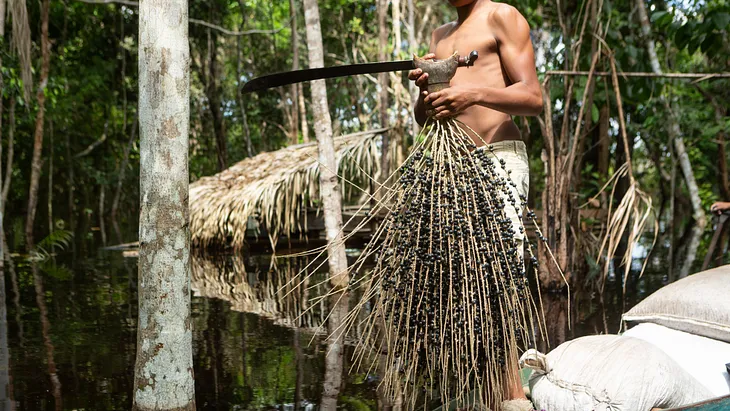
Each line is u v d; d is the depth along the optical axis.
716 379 2.36
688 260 7.39
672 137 10.51
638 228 4.91
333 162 6.16
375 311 2.42
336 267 6.10
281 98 17.67
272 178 8.15
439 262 2.24
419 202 2.28
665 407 2.17
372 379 3.13
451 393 2.68
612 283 6.06
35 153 10.55
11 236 11.30
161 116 2.47
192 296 5.64
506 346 2.34
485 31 2.69
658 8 8.54
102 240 11.05
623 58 6.71
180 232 2.52
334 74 2.63
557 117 7.91
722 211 3.59
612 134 10.85
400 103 8.90
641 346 2.26
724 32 6.76
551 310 4.91
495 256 2.25
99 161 17.53
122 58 16.19
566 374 2.26
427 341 2.33
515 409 2.38
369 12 15.32
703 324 2.57
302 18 16.56
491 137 2.66
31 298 5.46
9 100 10.87
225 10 16.27
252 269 7.35
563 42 6.44
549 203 5.85
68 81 15.10
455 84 2.74
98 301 5.33
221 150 17.03
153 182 2.48
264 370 3.31
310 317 4.71
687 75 5.50
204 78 16.84
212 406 2.77
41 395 2.94
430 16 15.13
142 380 2.52
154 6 2.46
